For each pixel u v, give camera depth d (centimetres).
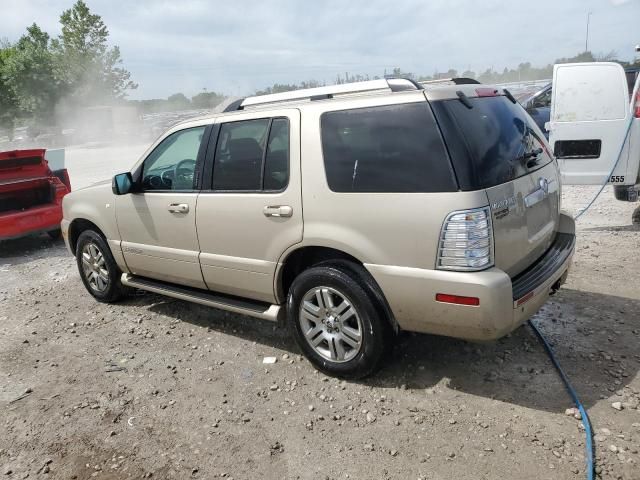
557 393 335
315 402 347
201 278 436
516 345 396
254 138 386
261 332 456
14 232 748
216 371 397
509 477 270
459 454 289
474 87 349
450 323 311
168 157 450
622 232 660
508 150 336
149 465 300
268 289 394
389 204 318
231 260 405
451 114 308
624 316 430
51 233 870
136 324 493
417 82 331
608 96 655
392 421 321
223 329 469
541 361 372
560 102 673
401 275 317
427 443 300
